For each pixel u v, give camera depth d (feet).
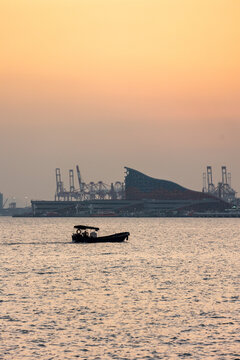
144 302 509.76
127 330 417.90
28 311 472.85
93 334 407.85
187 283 619.67
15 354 366.63
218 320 445.37
